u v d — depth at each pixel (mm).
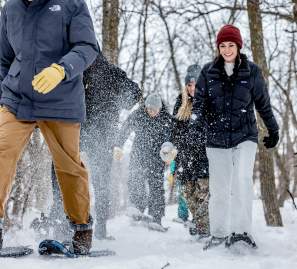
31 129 3215
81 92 3270
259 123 8031
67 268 2775
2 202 3057
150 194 5988
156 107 5723
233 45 4066
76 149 3270
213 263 3283
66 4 3162
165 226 6383
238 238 3994
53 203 4148
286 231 5352
